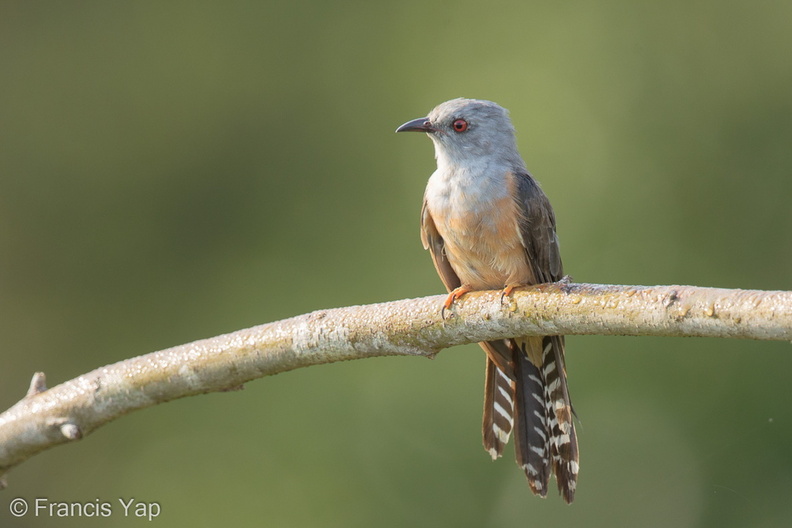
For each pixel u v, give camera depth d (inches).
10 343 589.3
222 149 613.3
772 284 531.5
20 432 274.1
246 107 617.0
